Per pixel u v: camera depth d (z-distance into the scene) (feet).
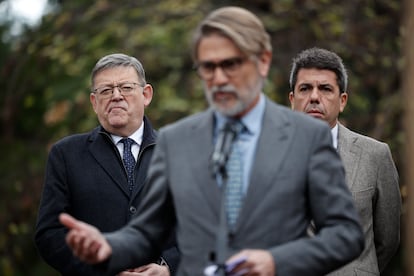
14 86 91.97
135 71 41.75
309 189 29.63
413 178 30.96
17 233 81.61
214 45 29.25
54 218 40.75
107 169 40.98
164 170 30.60
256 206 29.25
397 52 81.61
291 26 82.07
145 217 30.89
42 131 94.58
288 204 29.32
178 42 81.05
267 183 29.35
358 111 79.97
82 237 29.09
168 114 78.28
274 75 78.59
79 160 41.29
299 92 41.01
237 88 29.32
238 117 30.19
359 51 81.46
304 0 82.33
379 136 75.46
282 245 28.96
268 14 83.20
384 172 41.22
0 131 96.58
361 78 81.46
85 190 40.78
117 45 82.94
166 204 30.94
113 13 85.66
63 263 40.14
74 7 89.15
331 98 40.68
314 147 29.84
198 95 78.02
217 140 29.84
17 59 91.25
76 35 85.15
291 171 29.50
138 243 30.68
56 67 85.97
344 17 82.53
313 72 40.70
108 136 41.42
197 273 29.19
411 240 31.27
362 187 40.37
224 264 28.43
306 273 28.63
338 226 29.27
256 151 29.76
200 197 29.60
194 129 30.63
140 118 41.73
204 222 29.43
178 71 81.51
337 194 29.50
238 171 29.68
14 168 92.43
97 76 41.63
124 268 30.35
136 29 82.64
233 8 29.81
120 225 40.55
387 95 79.77
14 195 89.97
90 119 79.51
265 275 28.22
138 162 41.16
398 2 83.15
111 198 40.68
